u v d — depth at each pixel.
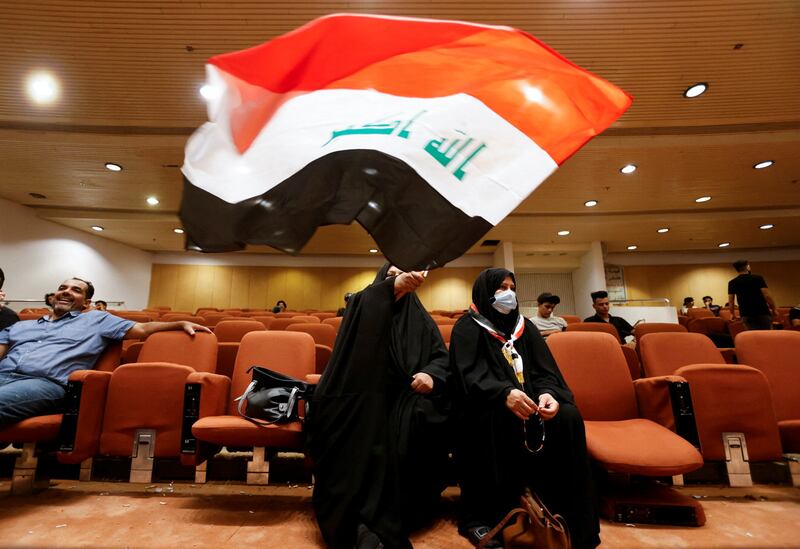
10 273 7.67
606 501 1.65
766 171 6.42
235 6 3.55
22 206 7.91
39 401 1.91
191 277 11.69
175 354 2.31
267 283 11.94
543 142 0.91
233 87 0.94
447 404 1.69
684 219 8.38
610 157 5.96
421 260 0.85
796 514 1.66
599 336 2.15
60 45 3.93
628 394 2.01
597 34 3.82
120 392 1.91
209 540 1.47
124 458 2.09
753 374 1.79
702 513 1.57
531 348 1.85
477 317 1.85
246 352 2.24
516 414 1.51
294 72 0.96
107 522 1.61
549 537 1.31
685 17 3.66
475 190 0.88
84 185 6.96
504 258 10.39
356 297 1.78
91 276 9.47
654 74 4.32
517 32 0.97
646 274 11.56
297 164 0.90
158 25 3.73
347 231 9.95
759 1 3.51
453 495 1.95
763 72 4.30
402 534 1.39
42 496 1.87
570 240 10.32
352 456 1.50
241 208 0.89
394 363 1.78
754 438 1.73
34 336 2.21
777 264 11.25
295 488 2.01
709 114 5.05
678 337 2.41
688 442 1.65
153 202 7.71
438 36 0.97
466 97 0.94
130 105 4.86
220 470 2.12
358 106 0.94
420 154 0.90
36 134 5.40
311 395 1.74
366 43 0.97
